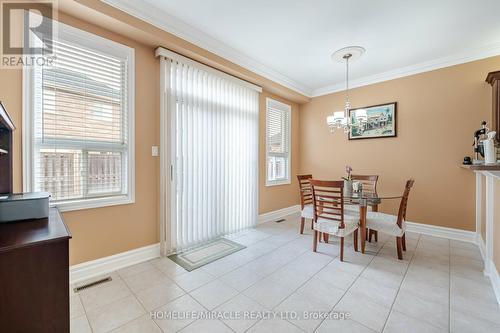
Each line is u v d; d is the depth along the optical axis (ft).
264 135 13.34
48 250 3.23
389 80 12.14
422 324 5.04
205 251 9.05
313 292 6.29
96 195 7.23
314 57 10.60
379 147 12.53
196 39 8.59
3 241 3.09
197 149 9.57
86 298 5.96
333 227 8.43
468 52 9.84
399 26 8.09
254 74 11.30
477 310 5.49
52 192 6.43
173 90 8.70
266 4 7.04
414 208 11.38
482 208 9.41
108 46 7.22
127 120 7.77
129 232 7.86
